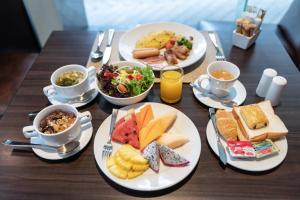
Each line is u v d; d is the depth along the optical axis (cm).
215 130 86
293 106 97
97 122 92
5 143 84
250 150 77
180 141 81
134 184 71
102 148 81
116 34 137
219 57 120
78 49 128
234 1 239
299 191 72
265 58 121
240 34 124
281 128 83
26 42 216
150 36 128
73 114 85
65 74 101
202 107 97
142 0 246
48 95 100
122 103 94
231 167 77
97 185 74
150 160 74
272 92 93
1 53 194
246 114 85
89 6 243
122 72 101
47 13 222
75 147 82
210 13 227
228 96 100
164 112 93
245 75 111
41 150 82
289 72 113
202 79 106
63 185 74
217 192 72
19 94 104
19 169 78
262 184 73
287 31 157
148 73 100
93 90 102
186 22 220
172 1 245
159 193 72
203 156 81
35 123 80
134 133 83
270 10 212
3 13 197
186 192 72
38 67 117
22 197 71
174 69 103
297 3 156
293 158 80
